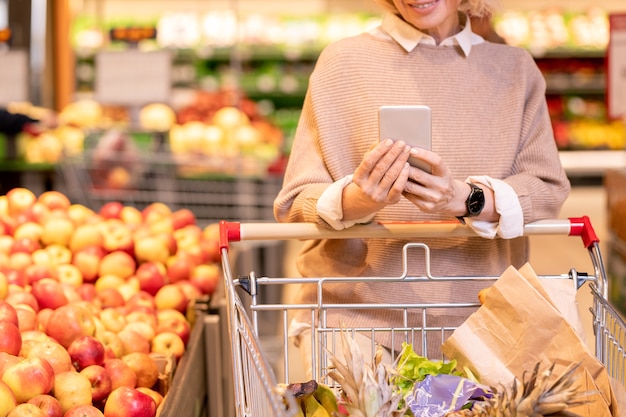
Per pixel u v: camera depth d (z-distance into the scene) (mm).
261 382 1256
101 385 1903
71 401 1807
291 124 7223
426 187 1552
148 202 4828
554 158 1844
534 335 1514
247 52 8125
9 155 5254
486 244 1837
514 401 1292
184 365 2188
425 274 1831
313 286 1908
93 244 2793
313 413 1400
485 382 1517
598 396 1425
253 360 1331
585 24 9109
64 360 1898
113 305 2527
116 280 2686
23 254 2652
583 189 9664
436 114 1825
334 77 1851
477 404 1389
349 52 1853
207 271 2889
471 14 1896
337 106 1849
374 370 1391
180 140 5836
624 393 1498
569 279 1628
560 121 9422
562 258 6457
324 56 1883
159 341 2287
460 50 1857
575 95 9656
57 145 5277
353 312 1849
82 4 8078
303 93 8406
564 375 1291
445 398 1442
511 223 1672
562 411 1285
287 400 1234
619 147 9258
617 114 3832
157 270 2766
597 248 1647
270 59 8492
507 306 1531
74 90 7266
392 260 1839
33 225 2842
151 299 2623
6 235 2830
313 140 1879
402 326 1824
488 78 1854
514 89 1857
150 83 4590
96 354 1959
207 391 2574
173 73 7785
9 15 4812
